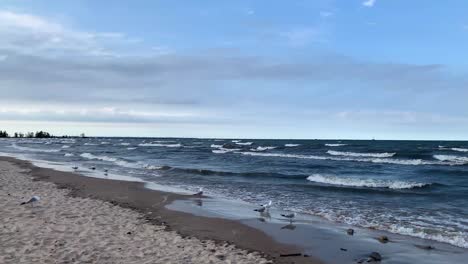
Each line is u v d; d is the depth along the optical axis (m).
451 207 15.96
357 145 86.44
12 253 8.16
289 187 21.66
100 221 11.80
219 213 14.12
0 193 16.25
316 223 12.78
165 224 12.16
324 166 35.16
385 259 9.12
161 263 8.00
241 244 10.10
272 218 13.42
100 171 29.00
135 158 46.62
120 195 17.56
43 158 43.91
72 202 14.99
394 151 57.19
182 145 99.69
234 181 24.30
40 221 11.20
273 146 82.06
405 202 17.20
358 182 23.53
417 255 9.44
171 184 22.44
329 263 8.75
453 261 9.00
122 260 8.09
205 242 10.10
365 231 11.78
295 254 9.33
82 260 7.96
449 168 33.34
